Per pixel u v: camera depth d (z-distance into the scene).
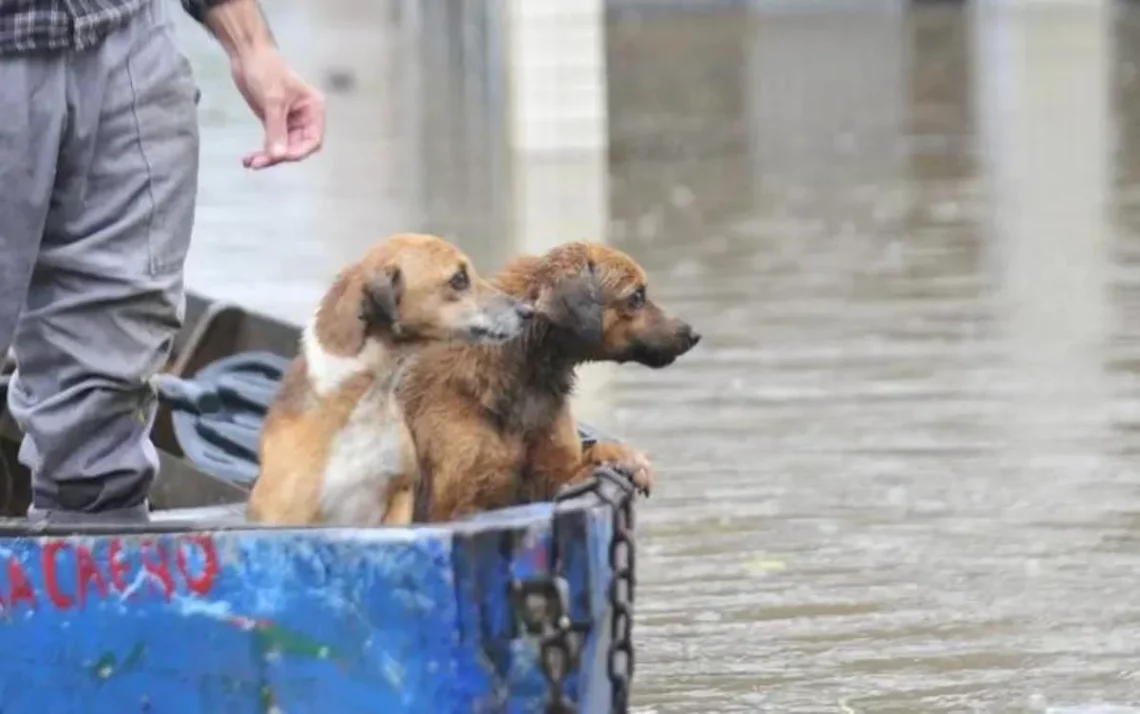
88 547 6.82
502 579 6.59
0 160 7.37
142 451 7.95
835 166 31.19
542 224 24.72
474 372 8.23
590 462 8.38
